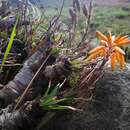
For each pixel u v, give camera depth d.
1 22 0.57
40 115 0.47
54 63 0.52
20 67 0.54
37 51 0.49
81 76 0.53
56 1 0.79
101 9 2.10
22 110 0.44
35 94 0.48
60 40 0.57
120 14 2.01
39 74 0.49
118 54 0.52
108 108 0.54
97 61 0.53
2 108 0.45
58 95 0.49
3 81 0.53
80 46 0.56
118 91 0.56
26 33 0.57
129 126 0.53
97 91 0.56
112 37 0.53
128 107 0.55
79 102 0.51
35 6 0.68
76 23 0.57
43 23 0.64
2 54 0.53
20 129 0.44
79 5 0.56
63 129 0.51
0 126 0.42
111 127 0.53
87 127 0.52
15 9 0.63
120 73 0.58
